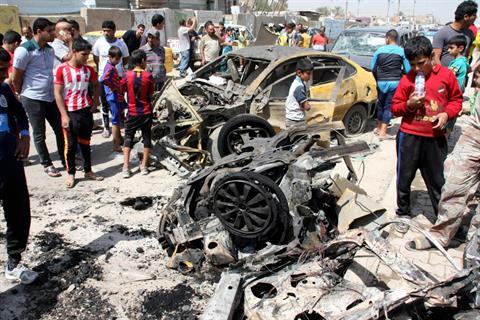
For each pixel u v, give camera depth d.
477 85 3.69
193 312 3.48
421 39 3.91
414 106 4.04
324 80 7.58
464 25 5.98
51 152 7.51
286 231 3.76
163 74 9.01
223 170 4.29
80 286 3.84
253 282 3.23
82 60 5.70
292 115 5.85
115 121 7.29
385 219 4.09
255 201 3.67
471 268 2.61
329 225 4.19
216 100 7.04
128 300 3.65
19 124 3.74
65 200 5.61
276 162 4.10
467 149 3.75
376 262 4.05
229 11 41.06
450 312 2.65
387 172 6.39
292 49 7.56
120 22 21.11
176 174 6.47
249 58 7.46
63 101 5.70
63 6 20.23
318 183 3.91
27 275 3.82
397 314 2.53
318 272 3.13
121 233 4.79
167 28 24.25
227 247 3.86
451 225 4.02
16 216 3.71
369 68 10.10
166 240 4.33
